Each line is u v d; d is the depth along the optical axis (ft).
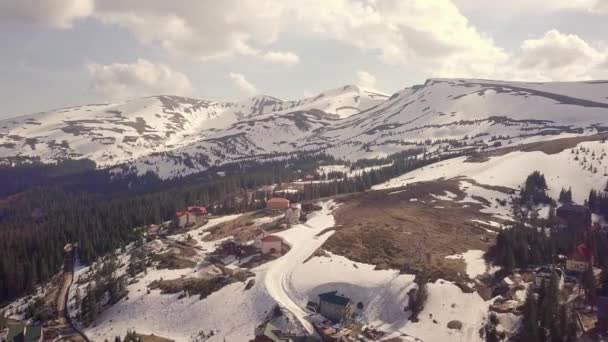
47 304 414.00
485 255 428.56
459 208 599.98
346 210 603.26
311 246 467.52
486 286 367.45
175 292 393.91
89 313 376.68
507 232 443.73
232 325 340.80
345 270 391.24
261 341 304.30
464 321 323.16
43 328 368.07
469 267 396.98
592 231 483.10
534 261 406.62
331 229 515.09
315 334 313.32
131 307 382.42
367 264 402.72
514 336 302.04
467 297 348.59
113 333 352.28
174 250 489.26
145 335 344.49
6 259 472.03
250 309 353.72
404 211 574.56
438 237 473.26
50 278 482.69
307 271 398.01
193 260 460.55
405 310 337.31
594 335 291.79
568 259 396.57
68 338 350.23
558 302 309.83
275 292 370.12
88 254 507.30
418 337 308.19
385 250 432.25
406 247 439.22
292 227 531.50
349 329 315.37
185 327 351.67
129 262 474.08
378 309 342.44
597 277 373.20
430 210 583.17
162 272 437.58
